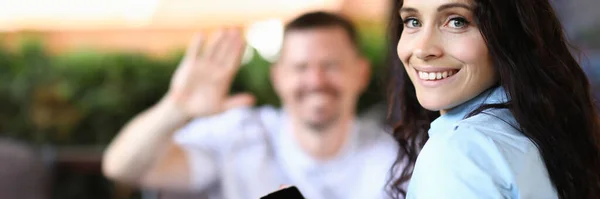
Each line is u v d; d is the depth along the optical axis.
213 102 2.28
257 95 3.40
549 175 1.04
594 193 1.12
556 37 1.11
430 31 1.07
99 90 3.65
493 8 1.03
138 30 4.65
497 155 0.97
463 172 0.96
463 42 1.05
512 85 1.04
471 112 1.08
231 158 2.31
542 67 1.06
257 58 3.41
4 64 3.73
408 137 1.39
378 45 3.26
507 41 1.04
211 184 2.35
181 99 2.29
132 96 3.63
